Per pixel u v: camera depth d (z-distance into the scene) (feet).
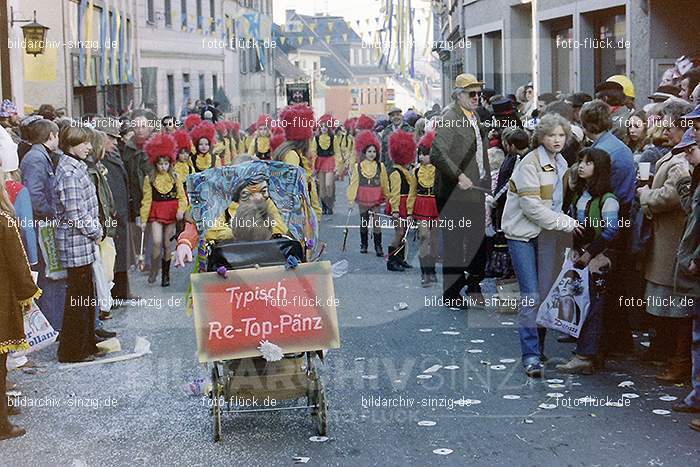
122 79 60.85
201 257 23.21
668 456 20.66
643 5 46.83
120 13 59.98
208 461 20.90
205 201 23.20
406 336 29.78
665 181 25.17
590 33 53.36
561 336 30.01
